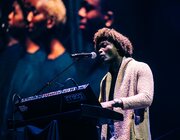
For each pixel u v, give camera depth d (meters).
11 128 3.05
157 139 5.80
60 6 7.36
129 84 3.35
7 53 7.40
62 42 7.36
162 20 7.41
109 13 7.37
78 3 7.33
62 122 2.90
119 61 3.54
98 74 7.06
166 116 7.25
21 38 7.43
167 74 7.33
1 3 7.40
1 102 7.29
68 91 2.79
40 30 7.38
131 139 3.26
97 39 3.55
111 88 3.53
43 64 7.34
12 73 7.38
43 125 3.01
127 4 7.43
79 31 7.31
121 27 7.38
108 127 3.41
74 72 7.12
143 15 7.45
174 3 7.39
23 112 3.07
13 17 7.42
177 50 7.34
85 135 2.89
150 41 7.40
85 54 3.39
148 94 3.18
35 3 7.37
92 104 2.80
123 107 3.03
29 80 7.33
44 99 2.89
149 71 3.35
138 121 3.32
